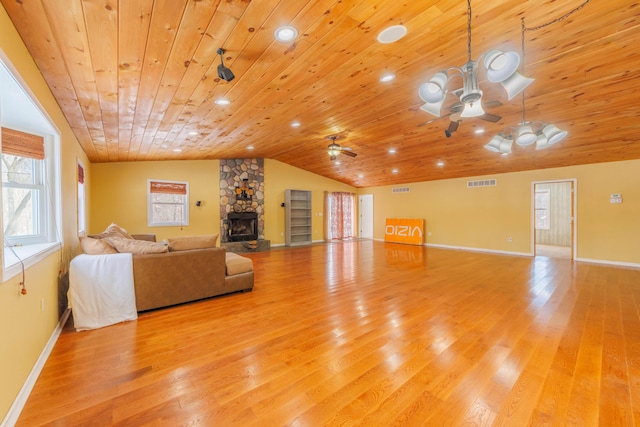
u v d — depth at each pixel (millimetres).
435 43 2305
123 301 2979
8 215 2443
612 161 5812
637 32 2225
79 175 4418
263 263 6059
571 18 2047
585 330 2693
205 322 2926
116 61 2188
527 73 2836
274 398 1756
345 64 2598
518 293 3873
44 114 2354
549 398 1733
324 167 8828
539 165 6539
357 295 3811
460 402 1708
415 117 4219
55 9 1570
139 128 4016
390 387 1858
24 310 1786
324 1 1723
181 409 1654
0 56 1469
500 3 1861
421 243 8961
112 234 3904
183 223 7363
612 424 1519
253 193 8320
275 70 2627
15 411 1571
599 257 5980
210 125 4242
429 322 2902
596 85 3082
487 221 7648
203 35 1959
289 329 2760
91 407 1661
